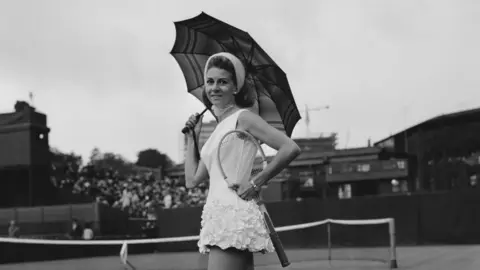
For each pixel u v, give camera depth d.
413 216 16.33
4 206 26.11
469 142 24.91
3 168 25.09
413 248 14.91
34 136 25.36
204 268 13.52
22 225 21.09
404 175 28.16
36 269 13.86
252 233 3.21
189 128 3.89
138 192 32.25
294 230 17.91
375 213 16.88
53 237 18.33
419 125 26.73
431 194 16.17
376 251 14.80
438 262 10.85
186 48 3.99
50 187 26.61
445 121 25.47
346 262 12.09
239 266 3.23
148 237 20.94
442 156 26.02
